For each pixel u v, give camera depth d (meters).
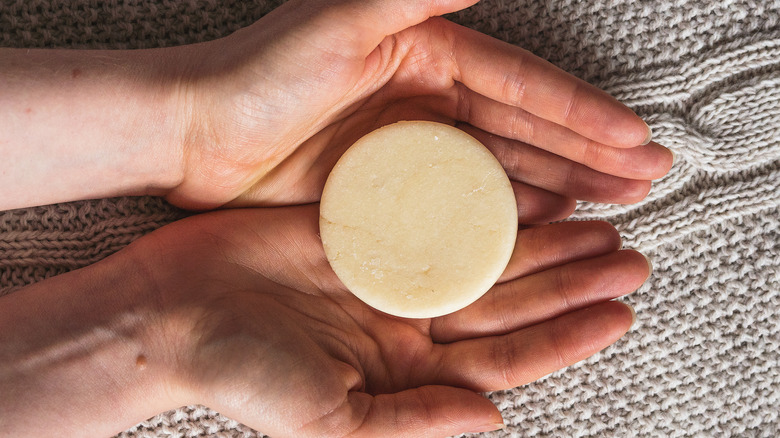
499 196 0.38
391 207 0.38
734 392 0.43
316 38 0.35
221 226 0.39
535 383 0.43
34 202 0.38
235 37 0.37
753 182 0.42
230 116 0.37
